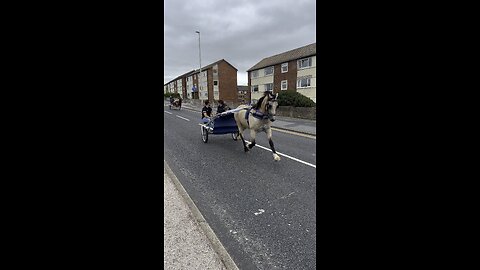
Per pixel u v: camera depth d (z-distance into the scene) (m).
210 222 3.31
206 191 4.38
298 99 17.38
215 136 10.38
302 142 8.79
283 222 3.30
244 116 7.00
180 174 5.34
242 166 5.88
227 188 4.51
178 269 2.25
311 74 30.75
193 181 4.89
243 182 4.81
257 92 40.94
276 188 4.48
